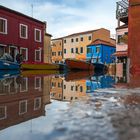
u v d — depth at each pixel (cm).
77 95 750
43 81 1350
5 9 3164
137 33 2652
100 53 5447
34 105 533
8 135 289
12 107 507
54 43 6925
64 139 232
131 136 230
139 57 2622
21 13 3428
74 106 430
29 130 303
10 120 380
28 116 404
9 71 2528
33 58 3703
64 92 864
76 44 6291
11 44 3272
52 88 1006
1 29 3130
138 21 2648
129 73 2606
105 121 298
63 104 522
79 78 1784
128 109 383
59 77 1844
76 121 305
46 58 4362
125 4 3394
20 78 1484
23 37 3497
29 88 930
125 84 1120
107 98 548
